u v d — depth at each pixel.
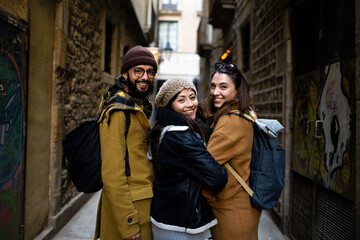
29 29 2.08
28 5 2.06
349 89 1.72
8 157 1.79
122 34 5.85
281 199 2.93
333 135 1.92
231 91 1.30
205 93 11.39
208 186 1.13
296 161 2.64
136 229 1.21
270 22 3.52
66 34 2.77
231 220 1.22
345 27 1.82
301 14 2.65
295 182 2.71
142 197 1.26
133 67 1.33
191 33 15.95
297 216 2.60
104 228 1.31
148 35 9.61
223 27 7.30
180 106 1.25
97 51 4.19
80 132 1.28
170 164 1.20
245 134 1.24
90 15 3.74
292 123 2.79
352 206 1.69
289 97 2.83
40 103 2.33
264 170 1.25
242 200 1.24
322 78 2.14
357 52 1.59
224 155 1.20
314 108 2.27
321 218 2.13
